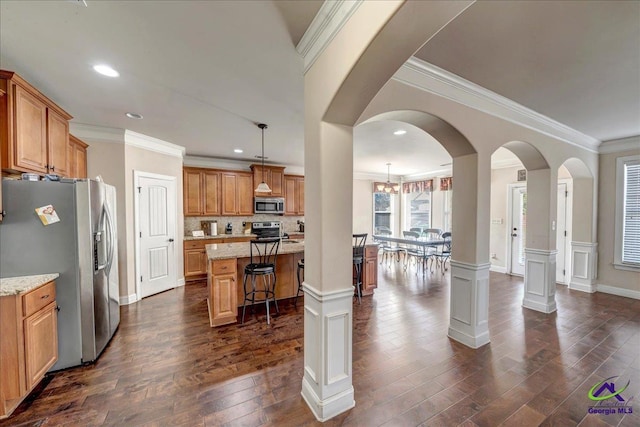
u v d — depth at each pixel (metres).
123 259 3.77
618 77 2.30
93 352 2.30
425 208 7.67
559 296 4.15
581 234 4.45
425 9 1.10
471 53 1.96
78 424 1.66
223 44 1.85
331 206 1.74
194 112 3.06
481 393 1.94
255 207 5.91
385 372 2.20
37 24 1.62
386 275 5.55
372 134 3.97
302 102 2.79
